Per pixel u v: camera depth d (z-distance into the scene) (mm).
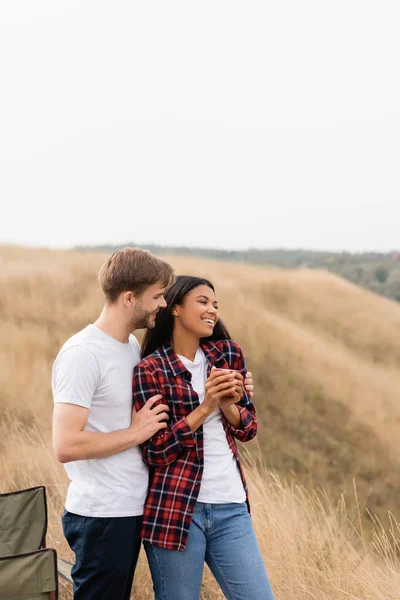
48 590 2213
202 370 2598
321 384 15297
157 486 2408
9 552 2645
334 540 3404
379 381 17156
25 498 2686
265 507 3703
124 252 2412
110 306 2430
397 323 22250
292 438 13391
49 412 8680
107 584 2322
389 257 76062
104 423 2367
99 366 2334
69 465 2424
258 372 15523
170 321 2578
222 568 2457
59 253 20281
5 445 5598
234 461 2559
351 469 12656
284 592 3229
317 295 22594
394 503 11469
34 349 11977
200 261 22844
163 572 2408
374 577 3180
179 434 2361
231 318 17422
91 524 2324
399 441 13961
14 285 15289
